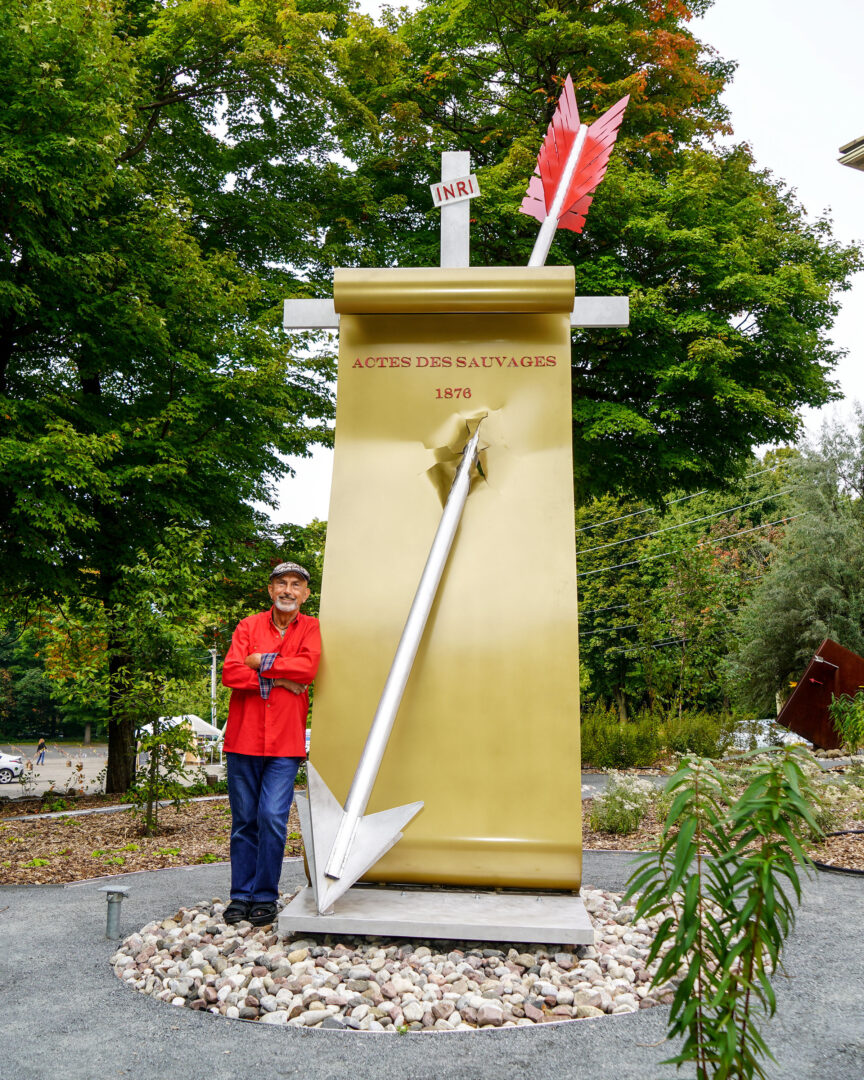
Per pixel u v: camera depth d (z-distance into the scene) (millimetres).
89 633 11516
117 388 14312
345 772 4320
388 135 16781
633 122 16781
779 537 33156
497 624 4402
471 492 4586
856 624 21438
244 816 4344
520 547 4488
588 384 16609
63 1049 2922
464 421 4648
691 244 15281
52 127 11195
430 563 4312
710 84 17312
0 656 63562
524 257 15734
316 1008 3180
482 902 4035
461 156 5273
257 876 4254
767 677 22562
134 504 12930
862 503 23047
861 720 12672
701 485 17609
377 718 4059
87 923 4668
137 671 8469
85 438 10930
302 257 15758
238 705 4340
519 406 4668
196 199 15398
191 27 14594
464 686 4348
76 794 13086
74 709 57906
